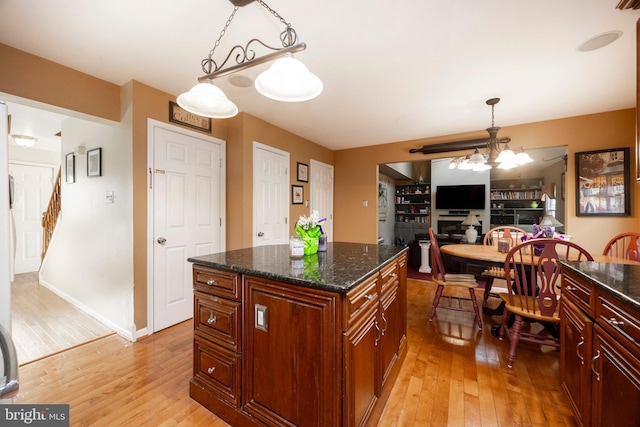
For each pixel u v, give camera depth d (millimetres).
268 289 1267
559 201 6105
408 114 3113
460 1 1455
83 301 2932
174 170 2611
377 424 1393
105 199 2562
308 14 1550
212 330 1487
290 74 1238
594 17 1568
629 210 2850
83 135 2881
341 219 4883
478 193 6160
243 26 1662
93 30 1693
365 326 1263
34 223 4750
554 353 2100
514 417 1447
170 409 1513
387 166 5508
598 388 1120
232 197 3119
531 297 2186
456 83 2377
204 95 1506
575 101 2738
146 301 2387
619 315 997
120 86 2387
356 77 2271
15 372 626
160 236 2494
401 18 1585
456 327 2582
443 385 1718
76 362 1977
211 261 1512
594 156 3012
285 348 1223
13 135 3818
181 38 1780
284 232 3705
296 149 3967
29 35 1734
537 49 1884
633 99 2688
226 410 1420
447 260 5102
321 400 1125
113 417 1454
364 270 1307
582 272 1286
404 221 7336
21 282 4016
